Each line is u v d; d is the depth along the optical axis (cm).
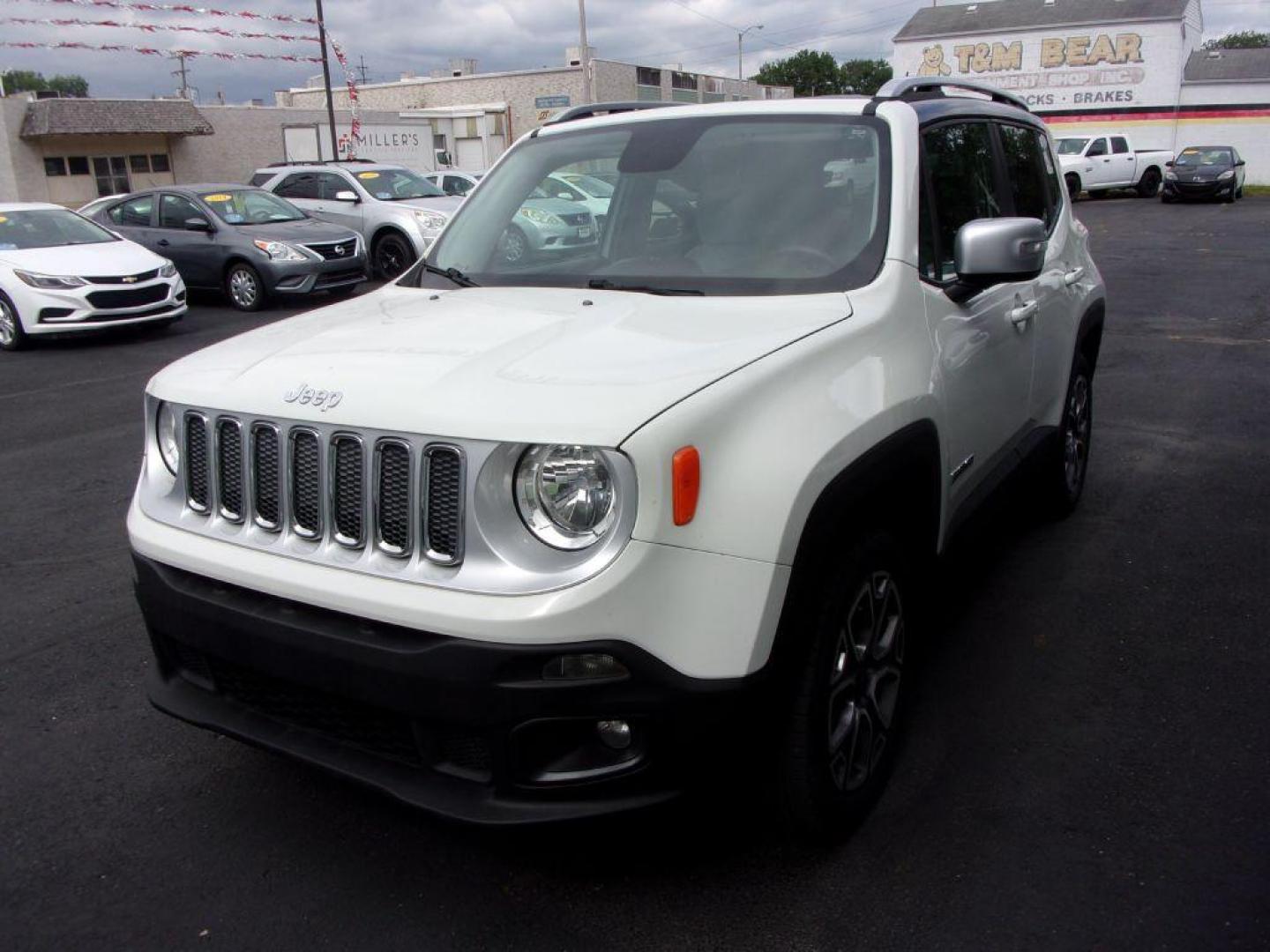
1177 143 4072
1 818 307
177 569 273
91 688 386
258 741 266
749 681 230
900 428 280
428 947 253
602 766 234
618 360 251
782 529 233
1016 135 455
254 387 264
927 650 398
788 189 337
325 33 2662
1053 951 246
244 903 270
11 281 1112
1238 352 956
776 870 276
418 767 244
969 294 345
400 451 236
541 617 217
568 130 404
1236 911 257
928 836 288
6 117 3003
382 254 1631
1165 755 325
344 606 238
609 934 255
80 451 718
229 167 3550
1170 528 522
